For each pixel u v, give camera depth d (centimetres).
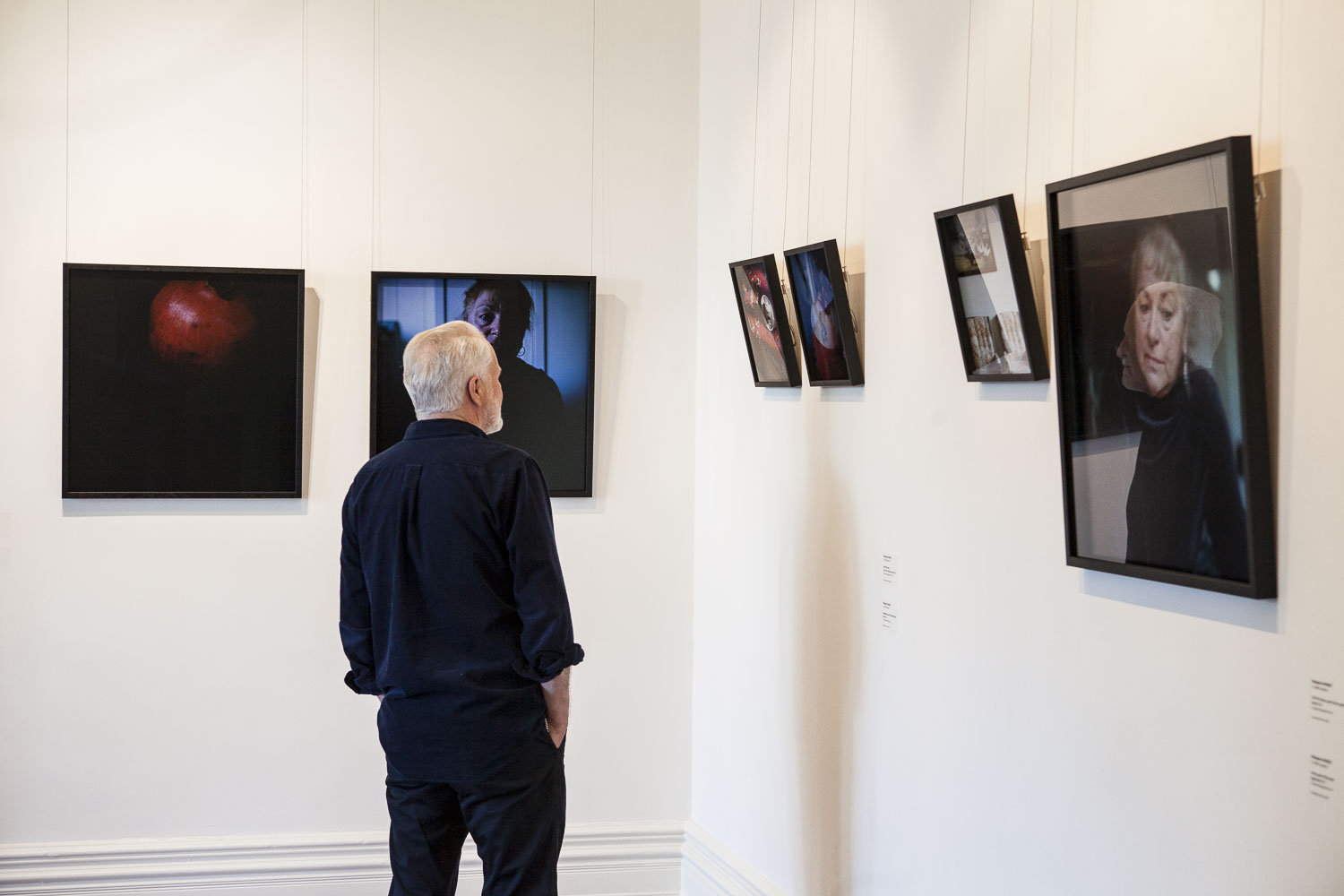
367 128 400
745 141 370
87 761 388
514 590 262
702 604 411
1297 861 161
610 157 414
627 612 416
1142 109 190
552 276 403
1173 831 185
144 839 391
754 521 362
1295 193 160
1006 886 230
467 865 402
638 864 415
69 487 381
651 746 418
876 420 282
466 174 405
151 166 388
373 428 394
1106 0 198
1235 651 172
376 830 404
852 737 296
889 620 276
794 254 302
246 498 393
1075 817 209
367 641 281
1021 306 215
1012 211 215
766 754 352
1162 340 180
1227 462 169
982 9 235
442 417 273
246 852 394
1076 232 198
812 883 320
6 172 379
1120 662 197
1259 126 166
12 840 385
